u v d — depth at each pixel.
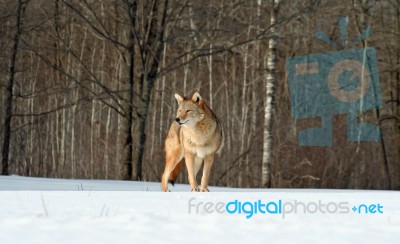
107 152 56.50
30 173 57.78
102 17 45.78
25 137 57.47
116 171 56.31
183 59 54.12
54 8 44.34
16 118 57.66
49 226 5.38
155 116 56.38
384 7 51.91
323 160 57.50
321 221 6.30
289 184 56.28
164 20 35.94
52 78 57.19
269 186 36.84
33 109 59.06
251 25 38.16
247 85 55.44
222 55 56.72
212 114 18.66
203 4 43.00
